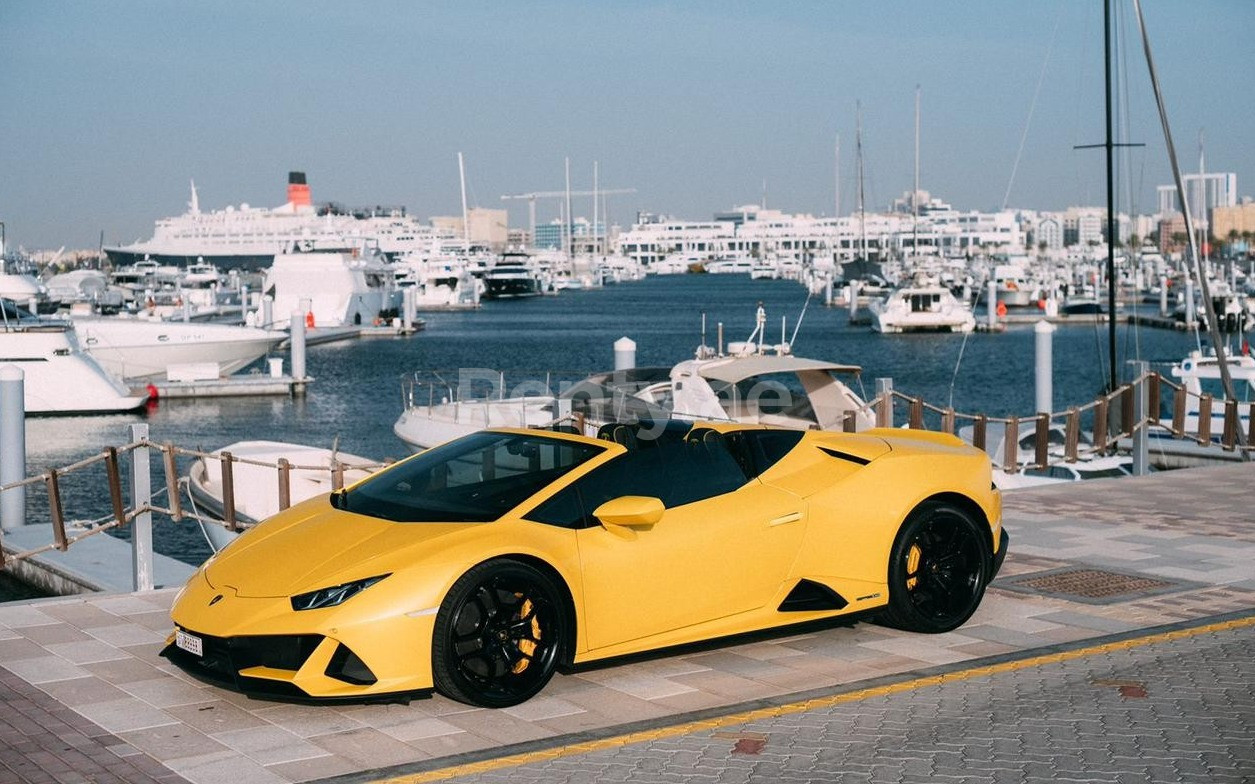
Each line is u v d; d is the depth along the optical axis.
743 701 5.87
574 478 6.25
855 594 6.77
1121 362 67.12
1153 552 9.18
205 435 36.94
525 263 179.62
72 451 33.62
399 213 178.62
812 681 6.18
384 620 5.51
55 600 7.94
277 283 89.50
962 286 123.06
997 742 5.25
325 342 81.62
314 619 5.49
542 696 5.96
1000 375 60.47
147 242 166.38
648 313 130.75
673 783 4.82
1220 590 7.98
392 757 5.16
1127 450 20.44
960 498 7.12
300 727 5.53
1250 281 118.62
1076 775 4.86
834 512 6.71
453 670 5.61
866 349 78.56
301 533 6.24
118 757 5.17
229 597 5.80
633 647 6.18
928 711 5.67
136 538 9.79
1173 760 5.02
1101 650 6.66
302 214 165.88
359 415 42.47
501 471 6.43
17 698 5.96
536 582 5.81
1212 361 26.14
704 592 6.34
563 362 66.50
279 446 18.41
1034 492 12.09
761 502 6.55
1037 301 119.38
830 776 4.88
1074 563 8.80
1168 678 6.15
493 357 69.81
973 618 7.34
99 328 49.31
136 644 6.90
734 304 151.62
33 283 49.53
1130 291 125.75
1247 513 10.84
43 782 4.89
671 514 6.34
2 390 13.40
